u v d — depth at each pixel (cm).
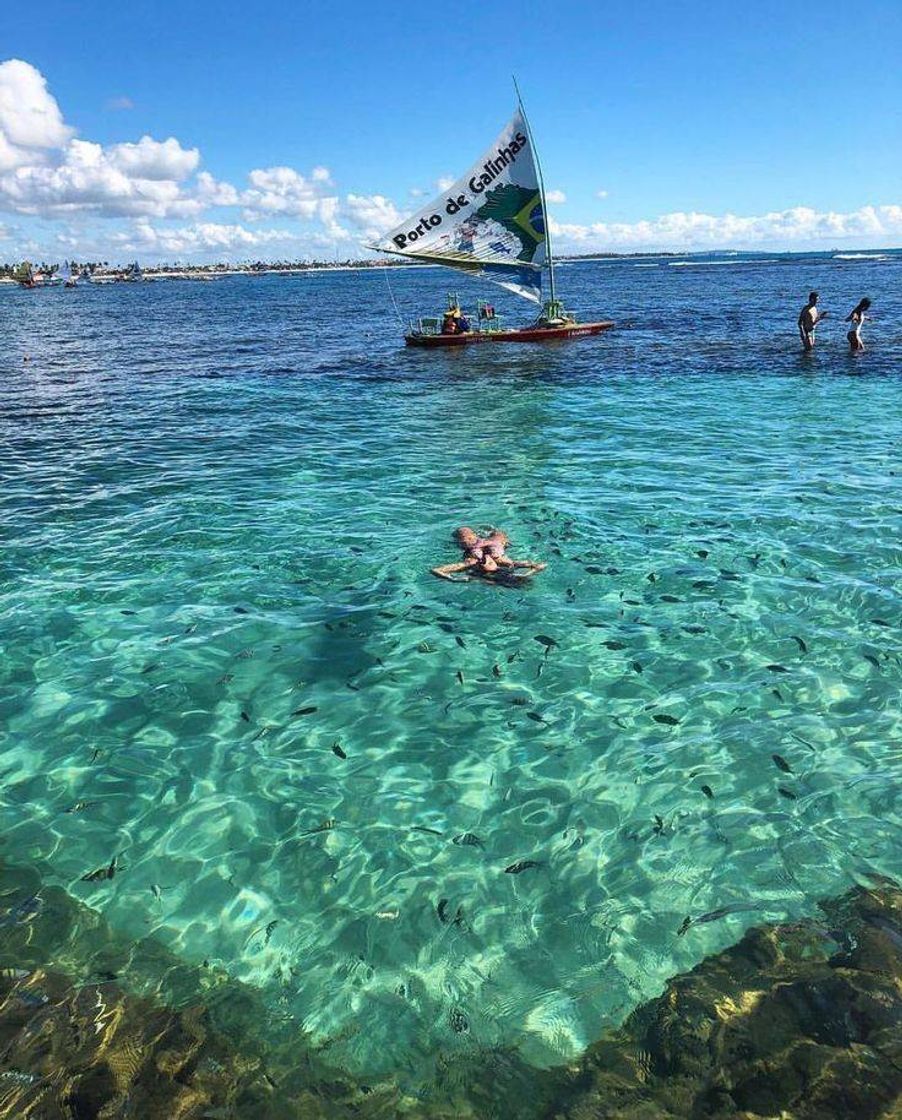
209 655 805
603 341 3206
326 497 1309
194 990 444
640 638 819
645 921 484
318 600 923
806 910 485
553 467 1459
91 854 550
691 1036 407
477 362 2803
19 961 461
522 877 524
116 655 807
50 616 889
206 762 648
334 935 482
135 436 1802
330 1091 388
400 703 725
